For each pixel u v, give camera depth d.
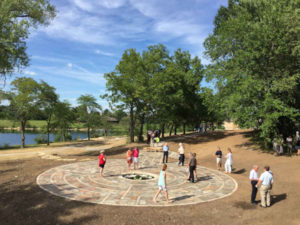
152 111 31.67
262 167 17.03
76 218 7.89
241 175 15.20
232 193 11.07
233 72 22.38
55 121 51.59
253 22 22.56
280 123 23.36
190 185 12.49
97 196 10.26
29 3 17.59
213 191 11.38
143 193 10.85
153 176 14.66
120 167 17.20
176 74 30.02
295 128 24.98
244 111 19.77
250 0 25.61
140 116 32.56
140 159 21.14
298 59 19.31
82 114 57.03
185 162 20.33
